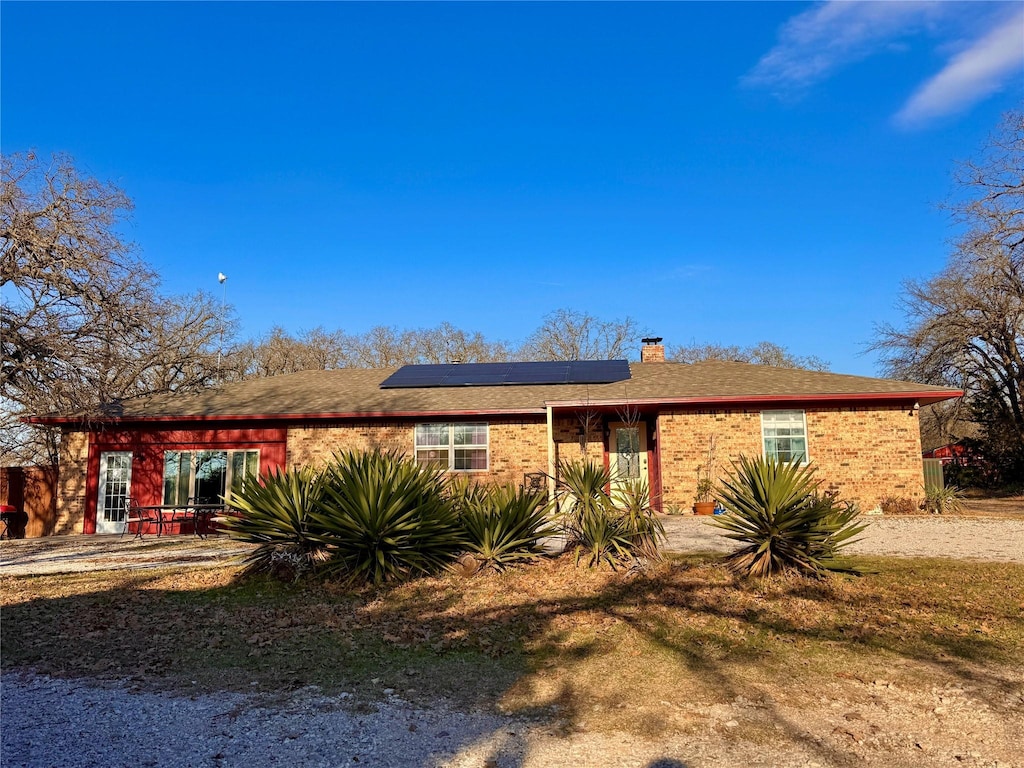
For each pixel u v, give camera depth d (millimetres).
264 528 10039
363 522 9633
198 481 19141
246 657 6492
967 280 28750
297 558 9789
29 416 19375
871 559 10703
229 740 4578
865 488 18281
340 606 8469
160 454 19219
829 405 18547
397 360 51500
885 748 4367
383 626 7559
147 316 19734
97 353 18312
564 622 7496
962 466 31000
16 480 19078
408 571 9789
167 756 4336
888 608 7742
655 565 9656
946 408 34906
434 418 19234
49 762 4262
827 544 9203
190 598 9008
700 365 22688
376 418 19188
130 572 11141
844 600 8086
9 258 17297
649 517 10211
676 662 6129
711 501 17828
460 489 11336
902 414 18453
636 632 7031
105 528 18969
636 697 5312
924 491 18281
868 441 18422
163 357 31797
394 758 4285
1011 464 29203
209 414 18969
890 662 6043
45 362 17766
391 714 5031
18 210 17156
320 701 5312
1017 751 4305
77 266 17625
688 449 18688
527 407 18828
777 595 8297
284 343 48844
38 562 12773
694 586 8734
